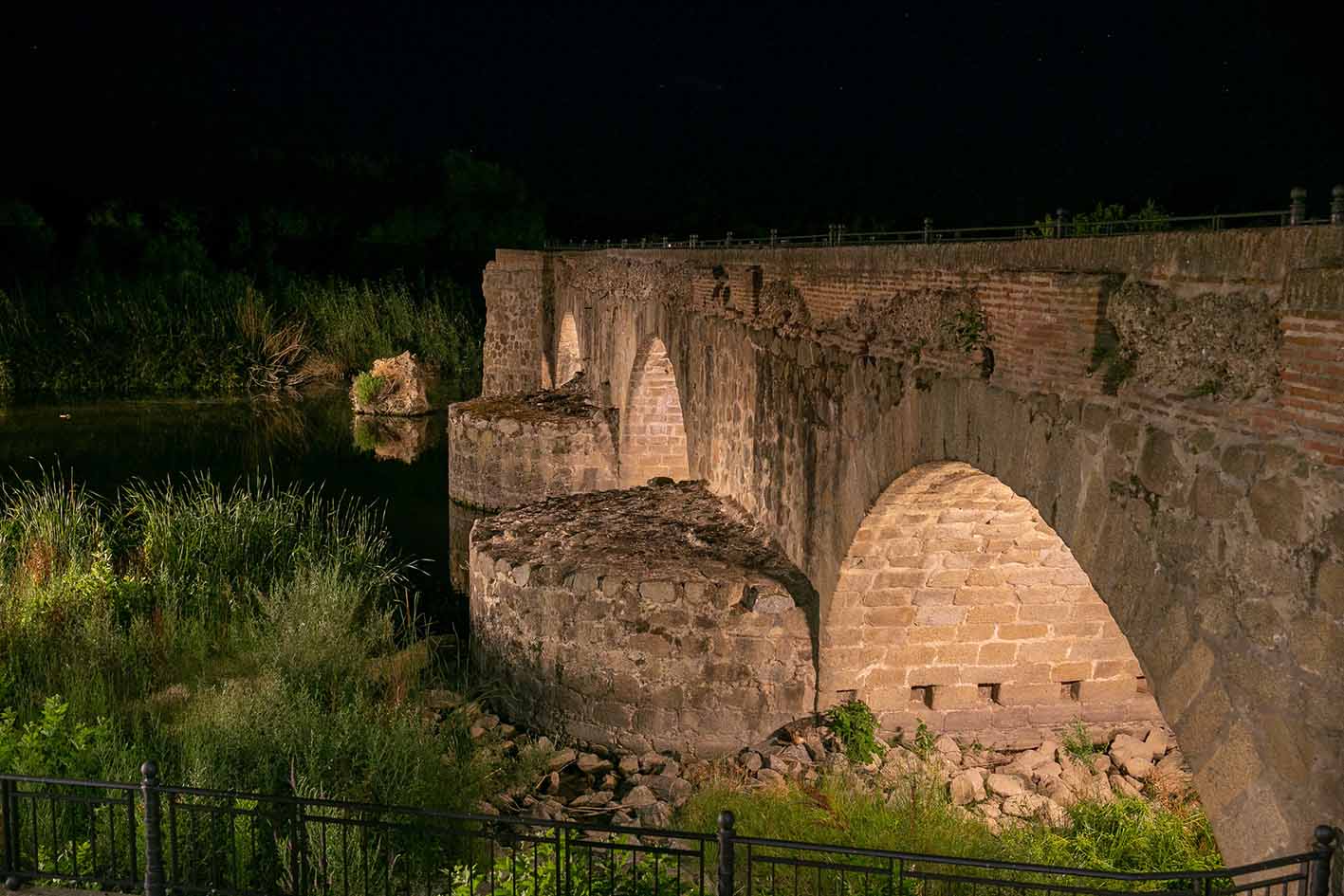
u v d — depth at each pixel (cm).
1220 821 562
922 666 1130
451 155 5631
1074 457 676
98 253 4647
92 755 936
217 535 1625
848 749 1092
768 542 1293
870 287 991
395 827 729
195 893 781
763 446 1316
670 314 1761
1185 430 586
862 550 1048
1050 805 987
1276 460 525
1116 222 738
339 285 4522
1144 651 616
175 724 1110
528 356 3088
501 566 1290
